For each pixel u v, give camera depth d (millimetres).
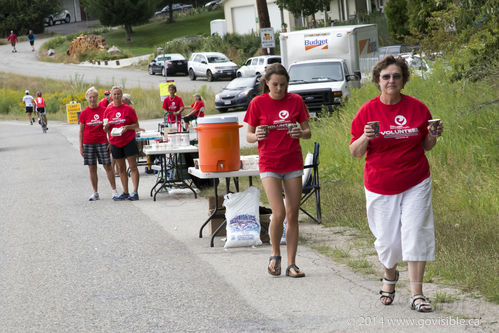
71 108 81250
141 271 16500
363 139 12047
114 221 23375
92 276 16281
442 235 17266
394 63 12031
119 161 27578
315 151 21016
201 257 17594
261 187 27688
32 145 56656
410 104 12172
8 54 164000
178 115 41656
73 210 25969
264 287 14461
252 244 18578
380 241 12445
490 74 24203
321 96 47188
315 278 14914
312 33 51062
